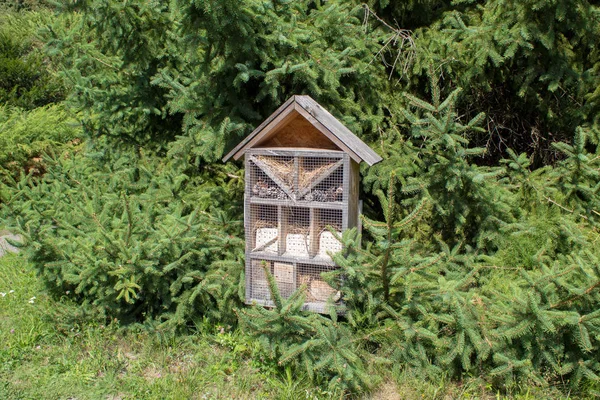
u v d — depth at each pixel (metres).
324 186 3.67
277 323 3.32
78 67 5.43
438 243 4.71
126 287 3.77
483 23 4.88
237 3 4.00
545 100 5.25
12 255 5.75
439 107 4.09
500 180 4.65
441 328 3.58
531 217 4.46
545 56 4.94
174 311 4.16
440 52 5.15
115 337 3.99
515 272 4.14
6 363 3.72
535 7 4.41
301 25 4.71
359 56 5.23
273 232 3.86
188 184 5.00
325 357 3.29
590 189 4.34
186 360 3.81
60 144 8.79
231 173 5.10
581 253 3.53
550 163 5.69
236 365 3.69
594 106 4.98
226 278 4.04
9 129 8.73
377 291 3.62
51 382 3.52
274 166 3.66
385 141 5.09
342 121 4.77
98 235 3.95
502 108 5.80
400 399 3.34
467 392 3.37
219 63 4.56
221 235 4.30
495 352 3.33
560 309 3.30
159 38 4.96
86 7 4.70
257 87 4.91
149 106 5.20
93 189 4.93
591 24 4.62
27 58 11.11
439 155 4.32
